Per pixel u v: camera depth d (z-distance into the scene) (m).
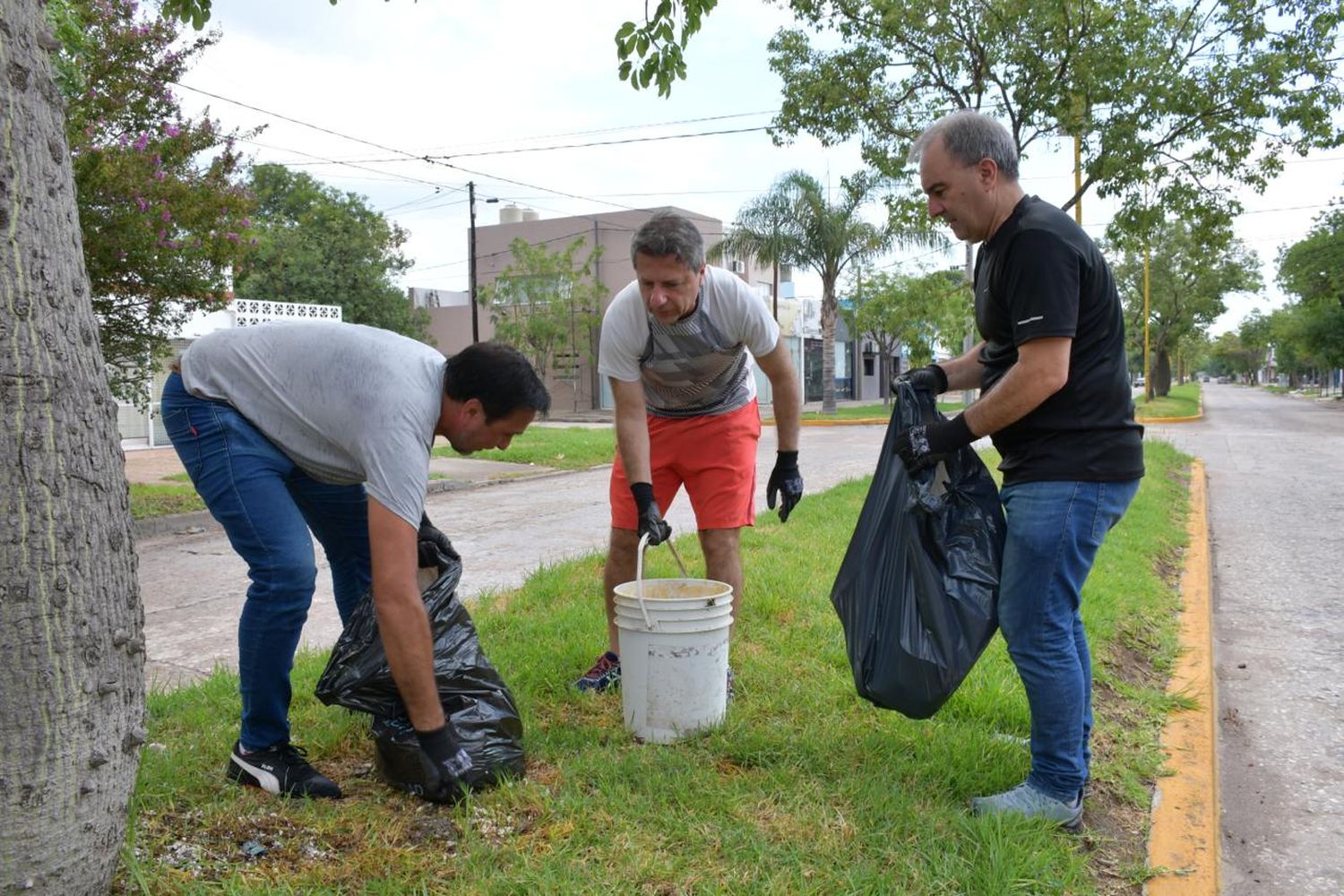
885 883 2.39
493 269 39.66
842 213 25.89
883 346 34.62
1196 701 3.96
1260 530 8.96
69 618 1.94
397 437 2.60
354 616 2.96
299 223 35.41
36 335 1.91
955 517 2.93
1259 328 81.00
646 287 3.28
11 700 1.86
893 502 2.97
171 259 8.84
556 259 34.62
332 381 2.70
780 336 3.70
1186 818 2.96
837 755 3.17
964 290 18.78
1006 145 2.72
